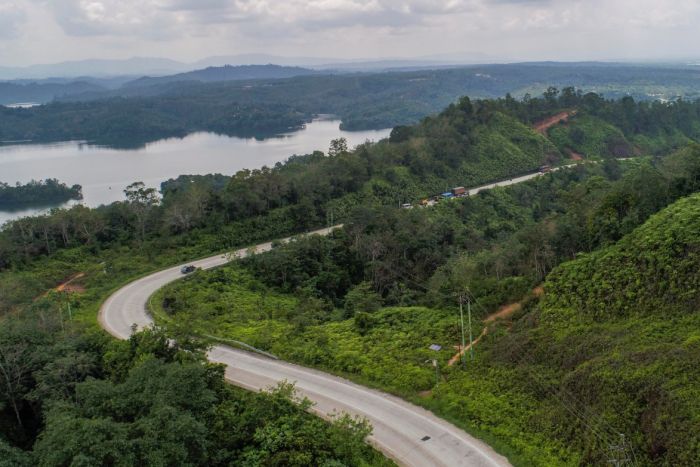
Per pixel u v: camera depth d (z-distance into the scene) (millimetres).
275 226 86188
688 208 41844
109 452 22484
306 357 42000
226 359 43156
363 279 71938
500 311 47219
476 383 35906
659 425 25406
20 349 35688
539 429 30109
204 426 26922
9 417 35062
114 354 36750
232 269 68562
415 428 32219
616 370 29766
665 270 36938
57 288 66000
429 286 63438
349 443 28172
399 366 39406
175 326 39188
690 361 27922
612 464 25031
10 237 72500
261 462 27109
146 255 75125
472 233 85875
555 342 36688
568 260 50719
